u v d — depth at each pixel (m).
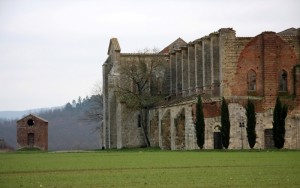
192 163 60.28
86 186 41.34
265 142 96.94
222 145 91.62
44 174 50.38
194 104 95.12
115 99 131.88
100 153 93.88
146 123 126.69
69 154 91.31
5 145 156.12
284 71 99.94
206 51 105.81
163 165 58.38
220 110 93.75
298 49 100.31
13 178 47.19
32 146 147.12
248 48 99.31
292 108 97.31
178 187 40.12
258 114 96.69
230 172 49.53
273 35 99.50
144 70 129.88
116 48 131.25
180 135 101.31
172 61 129.62
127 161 66.12
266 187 39.38
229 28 98.94
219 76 100.88
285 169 51.31
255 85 99.38
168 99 125.88
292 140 96.38
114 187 40.66
